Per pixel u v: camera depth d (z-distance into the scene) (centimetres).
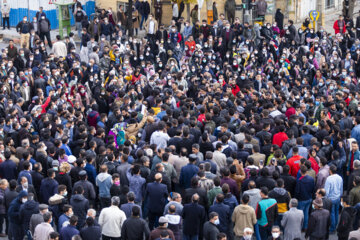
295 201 1783
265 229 1808
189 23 4656
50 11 4934
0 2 4847
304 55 4097
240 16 5322
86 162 2062
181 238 1817
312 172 1988
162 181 1927
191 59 3969
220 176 2039
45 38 4588
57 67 3441
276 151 2044
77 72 3325
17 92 3030
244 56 3962
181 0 4875
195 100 3262
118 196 1855
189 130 2331
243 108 2769
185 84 3284
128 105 2711
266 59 4053
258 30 4488
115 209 1756
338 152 2177
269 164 2009
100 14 4594
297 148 2044
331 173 1991
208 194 1856
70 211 1709
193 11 4831
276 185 1881
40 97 2806
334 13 6338
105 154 2119
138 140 2472
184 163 2066
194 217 1770
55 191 1938
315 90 3175
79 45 4522
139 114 2627
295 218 1766
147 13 4981
